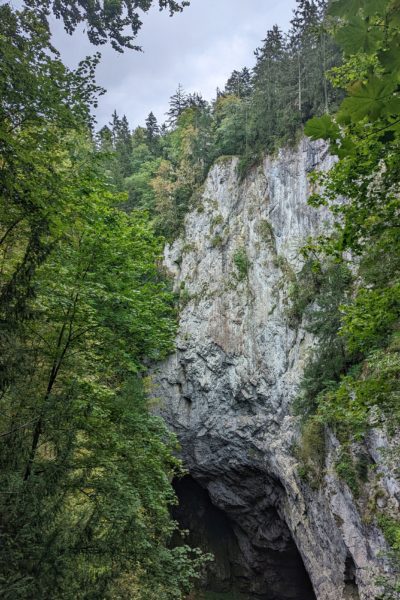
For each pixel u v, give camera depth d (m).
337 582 23.91
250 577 41.81
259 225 42.09
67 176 10.44
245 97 54.44
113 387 16.14
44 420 7.55
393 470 18.14
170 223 50.44
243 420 38.53
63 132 8.43
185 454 42.72
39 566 5.91
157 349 15.48
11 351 6.95
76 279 11.71
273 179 42.41
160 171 55.53
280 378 35.84
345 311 10.42
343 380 10.24
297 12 47.97
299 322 35.88
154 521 12.44
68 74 7.81
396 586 13.85
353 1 2.10
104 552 7.34
